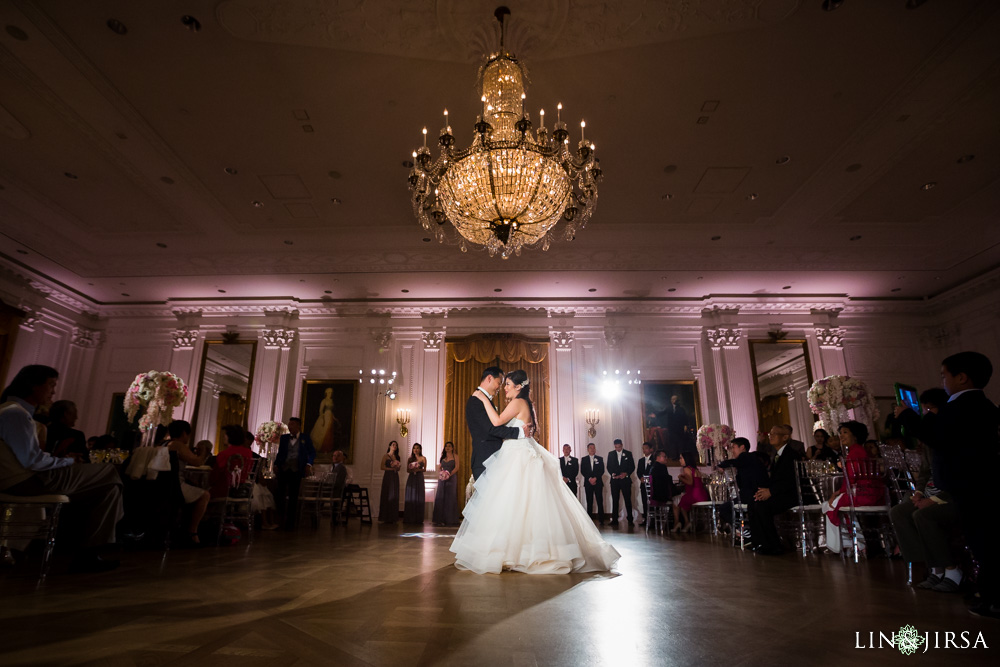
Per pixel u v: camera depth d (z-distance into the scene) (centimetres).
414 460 1075
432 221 908
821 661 168
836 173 769
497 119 541
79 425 1239
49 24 519
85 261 1072
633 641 189
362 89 608
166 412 629
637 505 1130
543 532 357
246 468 624
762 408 1202
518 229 570
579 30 525
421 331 1281
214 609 234
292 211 884
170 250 1027
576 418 1214
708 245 1005
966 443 262
